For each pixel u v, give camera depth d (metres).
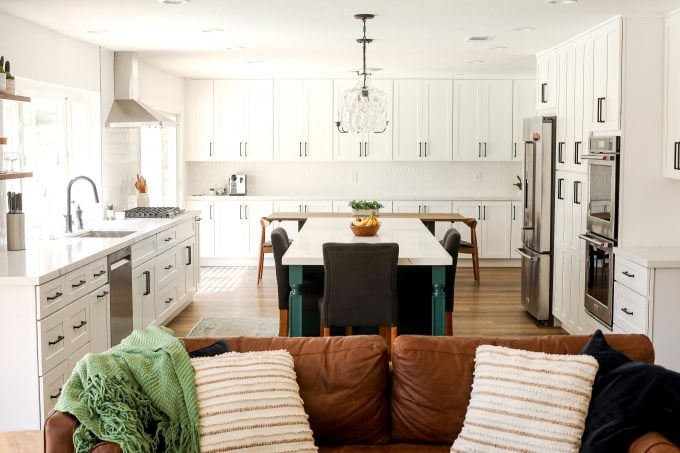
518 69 9.55
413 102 10.45
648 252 5.21
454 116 10.48
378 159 10.53
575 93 6.57
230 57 8.12
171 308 6.98
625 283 5.27
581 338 3.19
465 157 10.52
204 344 3.15
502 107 10.47
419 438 3.04
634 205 5.58
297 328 5.00
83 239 5.62
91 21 5.71
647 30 5.50
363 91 6.61
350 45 7.23
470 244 9.12
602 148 5.80
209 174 10.91
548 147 7.10
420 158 10.52
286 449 2.71
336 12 5.45
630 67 5.51
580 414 2.72
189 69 9.35
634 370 2.74
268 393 2.80
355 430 3.04
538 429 2.71
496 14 5.55
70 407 2.50
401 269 5.71
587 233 6.11
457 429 3.01
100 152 7.09
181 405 2.71
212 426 2.67
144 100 8.64
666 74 5.47
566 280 6.74
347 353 3.10
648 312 4.89
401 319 5.65
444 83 10.45
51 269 4.19
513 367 2.88
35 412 4.04
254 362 2.91
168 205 10.25
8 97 4.62
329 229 6.68
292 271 4.98
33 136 5.98
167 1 4.99
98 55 7.06
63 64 6.27
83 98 6.92
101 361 2.68
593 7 5.25
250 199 10.49
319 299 5.12
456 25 6.04
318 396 3.04
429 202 10.45
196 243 8.06
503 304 8.09
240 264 10.62
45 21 5.68
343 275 4.70
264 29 6.20
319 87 10.45
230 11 5.38
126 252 5.58
